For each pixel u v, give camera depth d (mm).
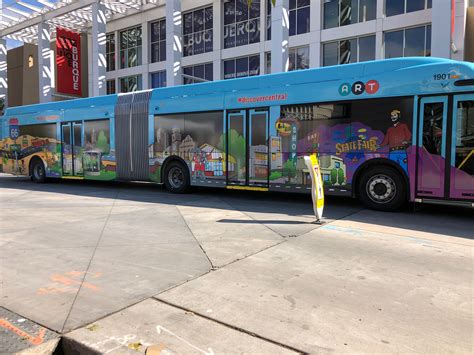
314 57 21719
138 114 13055
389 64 8570
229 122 10953
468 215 8414
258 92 10406
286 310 3773
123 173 13523
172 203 10383
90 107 14414
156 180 12750
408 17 18922
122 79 32812
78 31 32812
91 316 3678
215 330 3395
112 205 10117
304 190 9719
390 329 3406
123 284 4473
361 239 6355
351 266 5027
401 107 8352
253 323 3516
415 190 8266
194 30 27750
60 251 5828
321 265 5066
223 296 4105
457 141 7777
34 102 34906
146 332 3367
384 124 8555
